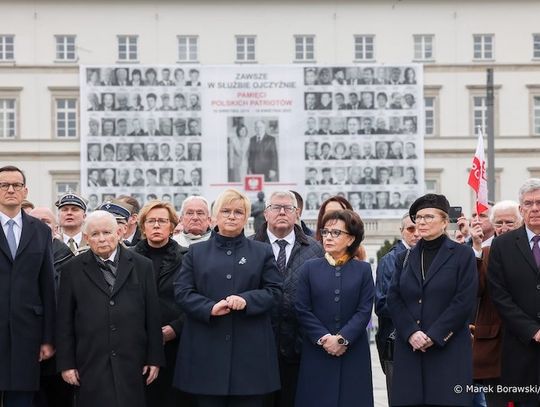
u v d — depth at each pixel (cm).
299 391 1068
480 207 1418
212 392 1020
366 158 5650
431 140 6344
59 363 1028
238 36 6256
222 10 6253
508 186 6362
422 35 6306
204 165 5622
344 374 1053
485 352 1130
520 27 6331
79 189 6269
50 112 6238
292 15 6259
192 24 6241
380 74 5656
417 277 1045
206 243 1066
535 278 1055
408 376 1034
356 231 1081
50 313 1059
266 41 6253
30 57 6212
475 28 6316
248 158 5609
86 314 1026
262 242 1086
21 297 1041
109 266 1048
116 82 5634
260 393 1027
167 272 1114
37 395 1132
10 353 1033
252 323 1038
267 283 1053
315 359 1062
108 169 5631
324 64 5716
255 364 1031
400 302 1051
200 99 5619
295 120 5612
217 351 1027
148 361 1041
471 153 6341
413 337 1024
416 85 5675
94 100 5631
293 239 1168
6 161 6238
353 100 5644
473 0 6306
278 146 5612
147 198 5634
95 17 6231
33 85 6225
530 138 6338
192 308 1027
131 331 1031
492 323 1133
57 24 6216
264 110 5609
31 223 1066
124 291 1039
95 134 5638
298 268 1141
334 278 1073
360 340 1063
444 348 1025
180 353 1047
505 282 1070
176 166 5622
